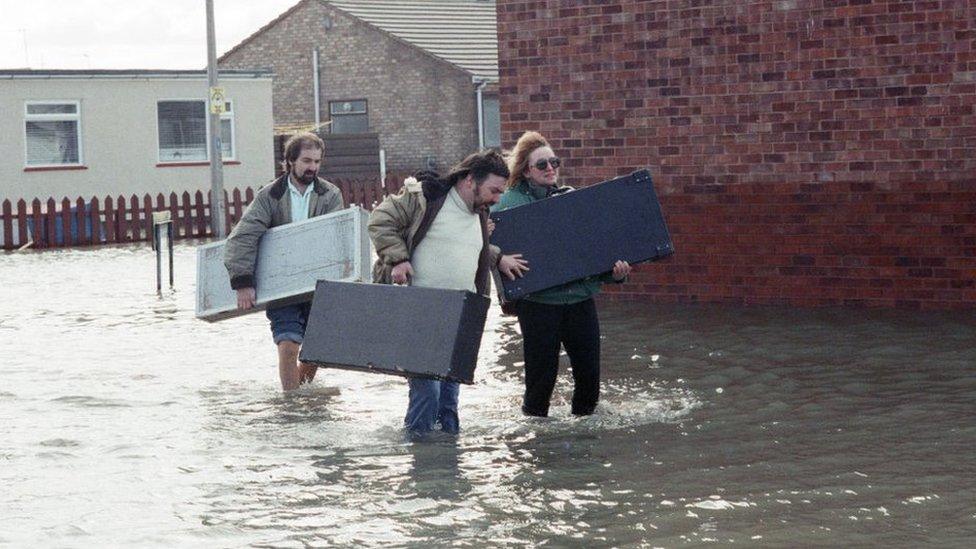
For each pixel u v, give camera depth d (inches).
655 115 531.5
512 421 341.7
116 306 616.4
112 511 264.7
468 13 1811.0
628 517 254.1
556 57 548.7
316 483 283.6
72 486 284.4
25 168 1217.4
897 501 261.0
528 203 333.4
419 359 306.0
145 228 1127.6
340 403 371.2
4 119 1206.9
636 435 324.2
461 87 1652.3
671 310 520.4
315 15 1744.6
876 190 494.0
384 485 280.8
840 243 502.3
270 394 386.9
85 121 1241.4
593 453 306.3
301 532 248.8
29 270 826.8
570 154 549.3
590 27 541.0
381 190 1279.5
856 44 493.0
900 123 487.8
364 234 365.1
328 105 1744.6
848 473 283.1
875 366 400.8
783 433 322.7
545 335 336.5
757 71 511.2
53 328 540.7
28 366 443.8
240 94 1321.4
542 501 266.4
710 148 522.3
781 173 510.3
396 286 309.0
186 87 1288.1
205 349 477.1
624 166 538.9
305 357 311.6
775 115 509.4
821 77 499.8
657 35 528.7
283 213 373.4
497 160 313.3
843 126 497.7
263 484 283.7
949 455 296.7
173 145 1288.1
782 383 382.9
